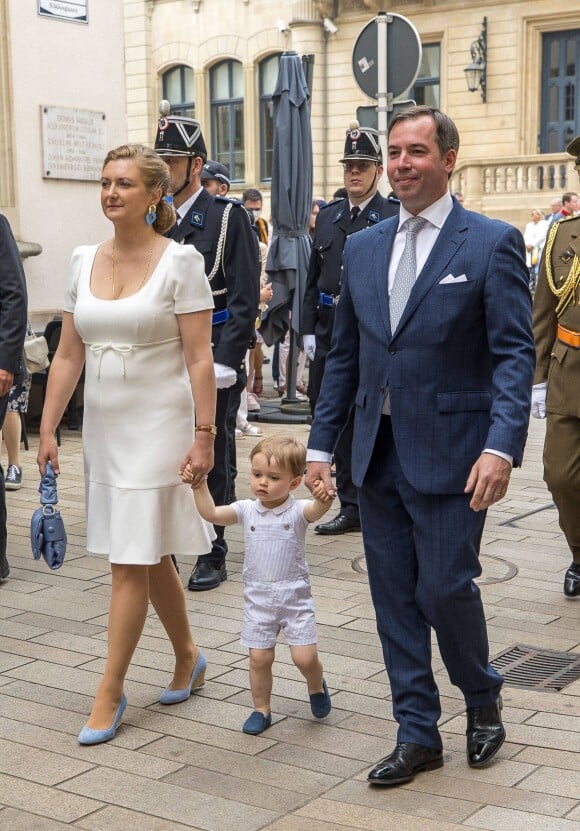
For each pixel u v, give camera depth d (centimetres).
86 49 994
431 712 347
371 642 460
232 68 2861
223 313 532
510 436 320
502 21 2497
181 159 519
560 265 511
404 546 350
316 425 365
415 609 351
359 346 361
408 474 334
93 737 368
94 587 539
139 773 349
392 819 318
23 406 735
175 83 2955
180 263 374
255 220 1180
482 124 2550
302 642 377
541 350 524
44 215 970
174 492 379
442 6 2545
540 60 2505
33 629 480
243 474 775
